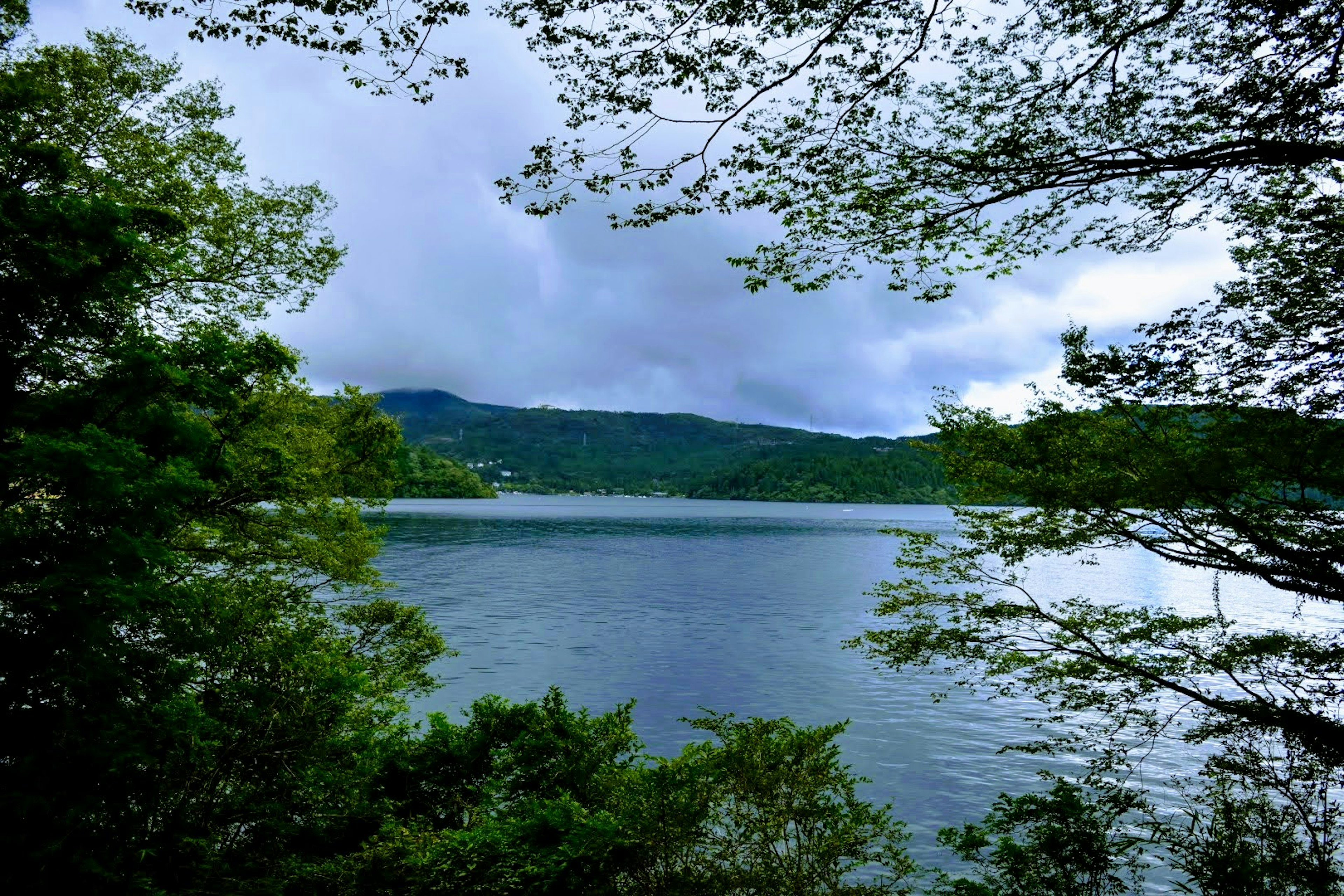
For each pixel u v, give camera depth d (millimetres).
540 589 49281
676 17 4785
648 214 5910
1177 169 5309
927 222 6031
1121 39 5207
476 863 6941
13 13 7613
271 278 12953
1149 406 7230
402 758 9719
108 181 10125
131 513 5434
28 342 5844
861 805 7723
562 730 10258
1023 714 22250
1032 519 8695
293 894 6875
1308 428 6383
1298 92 5301
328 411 13836
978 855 8734
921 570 10164
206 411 8148
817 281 6711
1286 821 7141
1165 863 11344
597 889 6938
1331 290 6066
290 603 12203
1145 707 20422
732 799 7828
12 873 4762
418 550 74188
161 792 6074
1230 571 7086
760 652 30797
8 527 5199
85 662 5219
